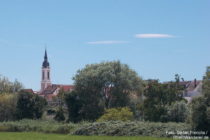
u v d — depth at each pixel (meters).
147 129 154.88
